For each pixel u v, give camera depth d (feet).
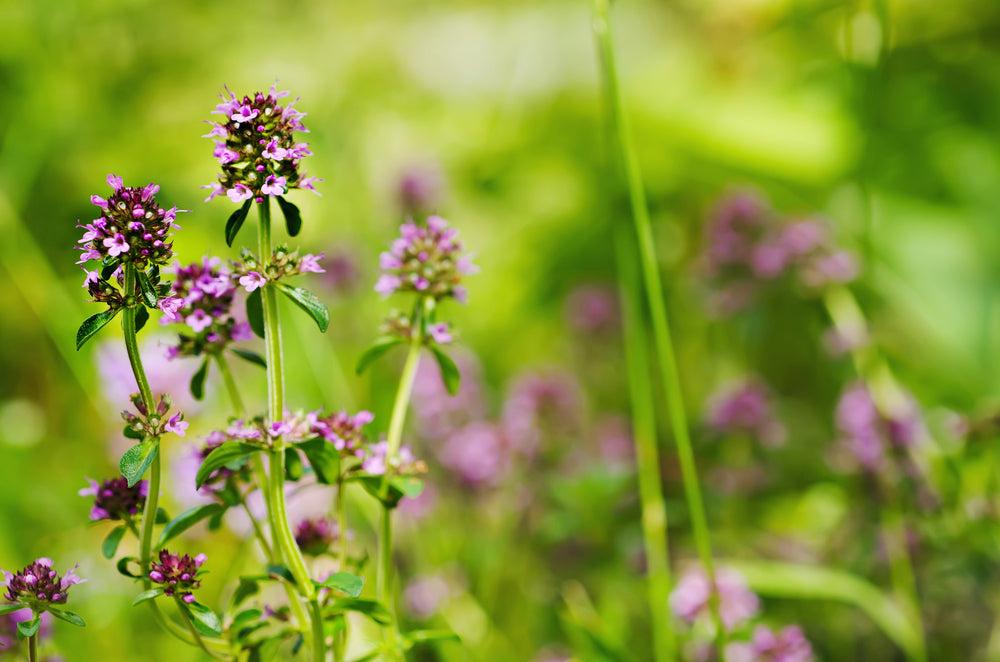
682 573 2.42
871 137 2.29
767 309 3.01
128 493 1.54
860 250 2.87
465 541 2.52
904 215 3.20
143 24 3.32
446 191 3.47
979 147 3.36
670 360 1.80
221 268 1.53
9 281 2.94
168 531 1.52
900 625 1.97
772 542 2.59
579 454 2.88
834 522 2.56
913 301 3.05
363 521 2.31
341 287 2.99
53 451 2.75
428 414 2.76
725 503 2.70
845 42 2.17
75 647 1.97
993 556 2.28
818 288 2.76
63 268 3.02
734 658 2.07
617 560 2.53
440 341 1.64
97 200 1.46
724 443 2.87
